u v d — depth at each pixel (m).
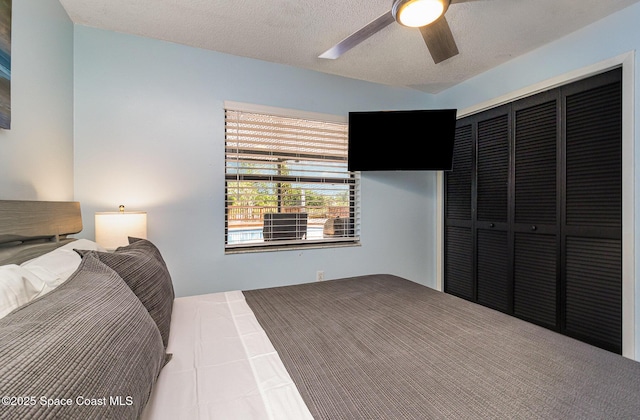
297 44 2.39
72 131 2.05
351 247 3.15
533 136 2.54
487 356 1.08
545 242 2.47
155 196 2.34
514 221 2.71
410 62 2.69
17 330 0.55
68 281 0.83
